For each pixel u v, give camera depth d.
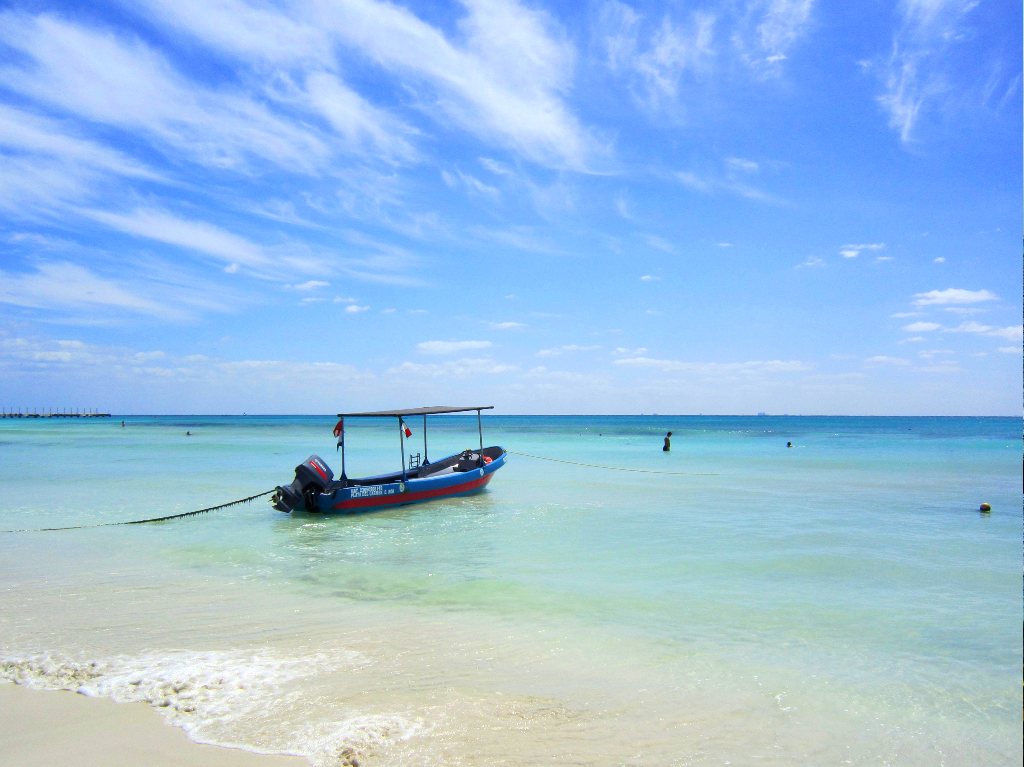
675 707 6.64
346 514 18.86
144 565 12.82
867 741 6.01
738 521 17.48
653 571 12.14
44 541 15.26
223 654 8.02
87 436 71.31
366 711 6.50
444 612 9.70
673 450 48.94
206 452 45.22
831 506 20.05
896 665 7.74
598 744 5.91
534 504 20.59
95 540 15.35
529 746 5.86
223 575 12.00
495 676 7.38
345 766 5.50
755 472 31.05
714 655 8.02
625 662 7.79
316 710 6.52
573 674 7.45
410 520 17.91
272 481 26.88
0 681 7.20
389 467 35.56
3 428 100.56
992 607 9.97
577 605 10.02
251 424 146.88
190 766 5.46
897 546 14.24
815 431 96.50
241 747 5.79
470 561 13.04
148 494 23.00
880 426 134.25
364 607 9.96
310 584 11.33
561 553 13.71
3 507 20.16
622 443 60.19
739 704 6.72
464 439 69.38
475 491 22.92
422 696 6.84
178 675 7.35
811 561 12.88
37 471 31.19
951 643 8.45
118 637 8.65
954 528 16.39
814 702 6.78
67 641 8.50
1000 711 6.59
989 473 30.17
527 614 9.59
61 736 5.98
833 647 8.30
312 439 66.62
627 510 19.38
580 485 25.77
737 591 10.81
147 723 6.24
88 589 11.04
